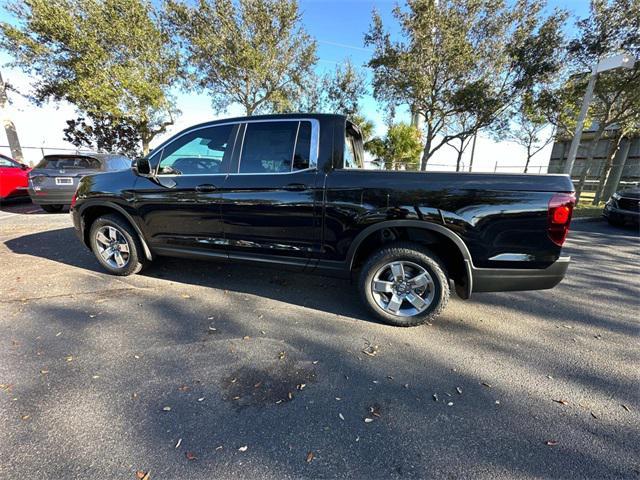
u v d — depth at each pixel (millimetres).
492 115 11414
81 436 1710
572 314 3299
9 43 11945
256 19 12406
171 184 3363
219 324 2924
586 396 2104
